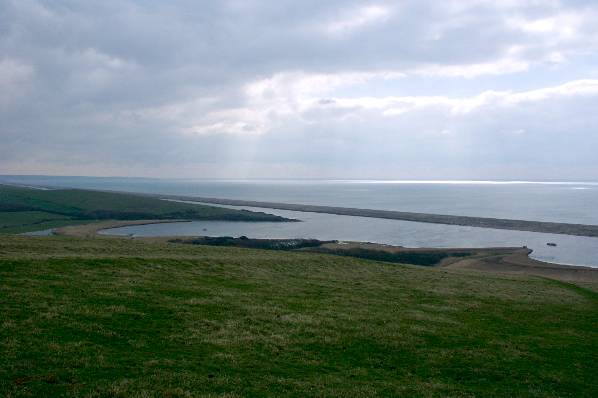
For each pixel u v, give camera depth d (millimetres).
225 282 36812
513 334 29172
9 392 14891
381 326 27938
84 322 22672
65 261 35156
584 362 24734
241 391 17203
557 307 38344
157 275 35844
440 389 19688
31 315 22547
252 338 23516
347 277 45625
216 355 20734
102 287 29562
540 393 20109
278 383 18375
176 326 24031
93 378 16844
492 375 21969
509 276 57562
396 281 45500
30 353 18328
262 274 42219
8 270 30688
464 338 27250
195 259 43969
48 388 15562
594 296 47125
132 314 24797
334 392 18000
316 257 55562
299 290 36781
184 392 16484
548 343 27688
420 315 31672
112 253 44469
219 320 25875
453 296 39625
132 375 17531
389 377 20625
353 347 24047
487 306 36594
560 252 120812
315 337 24812
